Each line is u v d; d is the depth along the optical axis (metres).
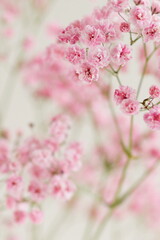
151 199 0.41
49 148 0.31
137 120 0.40
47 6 0.41
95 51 0.25
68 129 0.32
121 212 0.40
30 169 0.31
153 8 0.27
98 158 0.39
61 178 0.31
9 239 0.42
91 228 0.41
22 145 0.32
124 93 0.26
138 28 0.26
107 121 0.39
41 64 0.37
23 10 0.41
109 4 0.27
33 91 0.40
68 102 0.39
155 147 0.37
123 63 0.26
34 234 0.39
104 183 0.39
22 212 0.32
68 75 0.32
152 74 0.33
